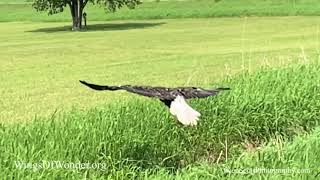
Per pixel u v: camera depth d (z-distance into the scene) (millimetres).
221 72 36125
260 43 58750
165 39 70125
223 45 58594
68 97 28438
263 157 12180
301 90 18094
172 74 36812
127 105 15453
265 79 18891
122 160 12695
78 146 12086
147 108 15164
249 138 16750
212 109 16266
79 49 59469
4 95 29547
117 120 14000
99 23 116750
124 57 49781
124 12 134875
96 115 14391
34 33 91812
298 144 13281
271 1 132250
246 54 47188
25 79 36438
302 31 75750
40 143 11922
